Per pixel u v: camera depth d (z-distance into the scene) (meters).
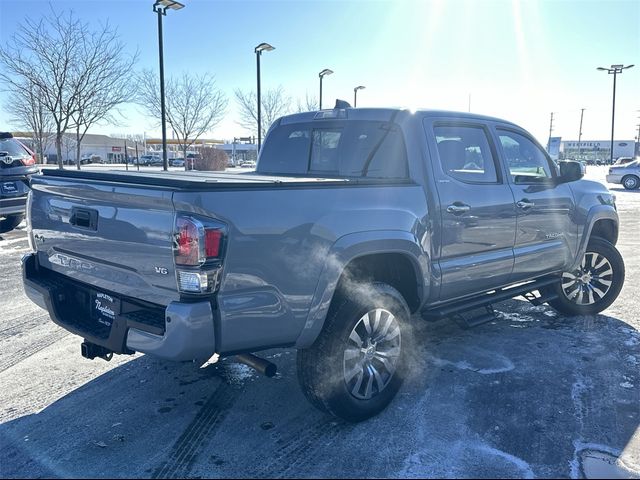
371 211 3.50
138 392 4.01
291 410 3.73
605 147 102.62
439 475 2.97
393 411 3.68
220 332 2.89
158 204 2.88
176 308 2.80
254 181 3.06
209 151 33.75
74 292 3.68
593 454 3.15
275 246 3.03
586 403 3.76
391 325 3.65
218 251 2.82
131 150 71.75
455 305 4.36
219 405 3.81
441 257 4.07
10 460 3.14
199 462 3.11
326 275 3.24
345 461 3.11
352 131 4.48
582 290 5.69
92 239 3.36
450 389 3.99
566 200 5.20
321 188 3.27
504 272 4.63
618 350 4.75
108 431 3.46
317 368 3.35
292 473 3.00
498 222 4.48
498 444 3.26
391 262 3.90
